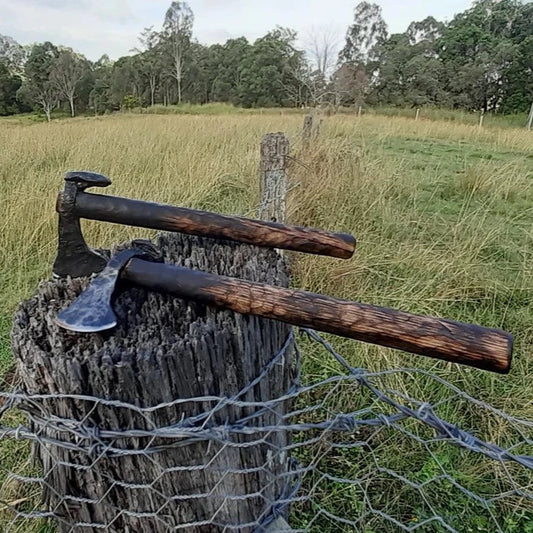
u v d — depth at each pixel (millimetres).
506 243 3605
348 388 1976
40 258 3330
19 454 1720
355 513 1541
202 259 1210
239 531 1036
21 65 53344
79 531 1000
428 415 1021
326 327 815
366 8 42062
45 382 856
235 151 6152
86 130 9508
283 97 35625
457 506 1553
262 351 974
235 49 43438
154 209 1186
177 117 15297
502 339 727
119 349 847
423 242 3490
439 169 5844
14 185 4465
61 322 835
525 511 1550
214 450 921
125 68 46031
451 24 44812
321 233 1177
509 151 8180
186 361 837
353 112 20766
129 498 934
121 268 929
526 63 34188
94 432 855
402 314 786
